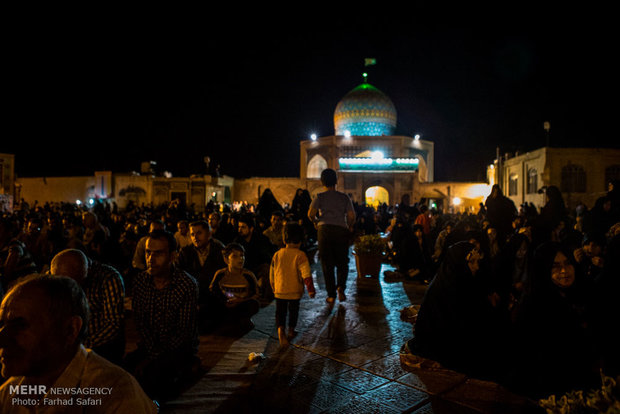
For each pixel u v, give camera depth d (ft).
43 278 5.06
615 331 10.04
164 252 11.48
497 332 12.86
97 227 25.81
